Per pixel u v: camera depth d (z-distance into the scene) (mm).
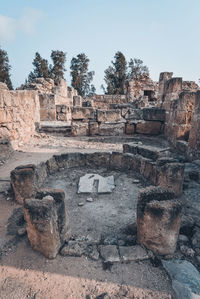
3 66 32906
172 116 8164
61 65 37344
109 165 6215
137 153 6383
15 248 2789
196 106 5602
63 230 2814
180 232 2967
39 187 4586
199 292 2021
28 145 8398
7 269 2443
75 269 2422
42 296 2098
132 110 10719
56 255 2633
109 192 4578
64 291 2150
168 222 2434
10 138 7242
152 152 5848
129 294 2080
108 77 38062
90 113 10758
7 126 7055
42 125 11289
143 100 16750
